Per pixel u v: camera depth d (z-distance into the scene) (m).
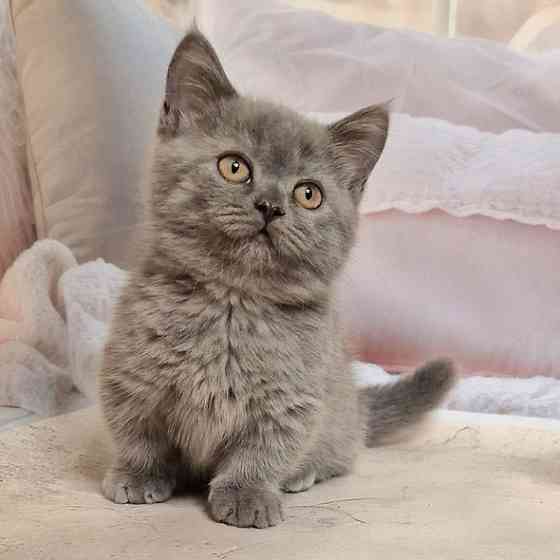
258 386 0.51
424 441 0.65
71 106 0.73
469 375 0.79
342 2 1.05
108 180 0.74
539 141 0.80
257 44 0.91
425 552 0.45
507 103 0.87
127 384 0.51
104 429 0.57
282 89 0.89
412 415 0.65
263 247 0.51
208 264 0.51
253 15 0.92
